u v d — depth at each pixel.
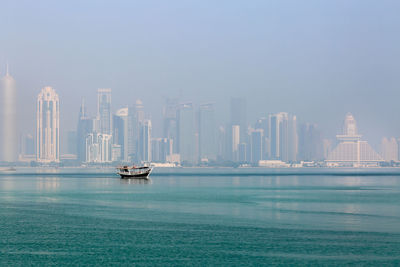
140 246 95.94
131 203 170.62
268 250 91.44
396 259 84.56
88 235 106.81
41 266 82.50
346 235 103.69
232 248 93.50
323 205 161.00
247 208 152.75
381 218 127.81
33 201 179.12
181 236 104.88
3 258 87.56
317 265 81.69
